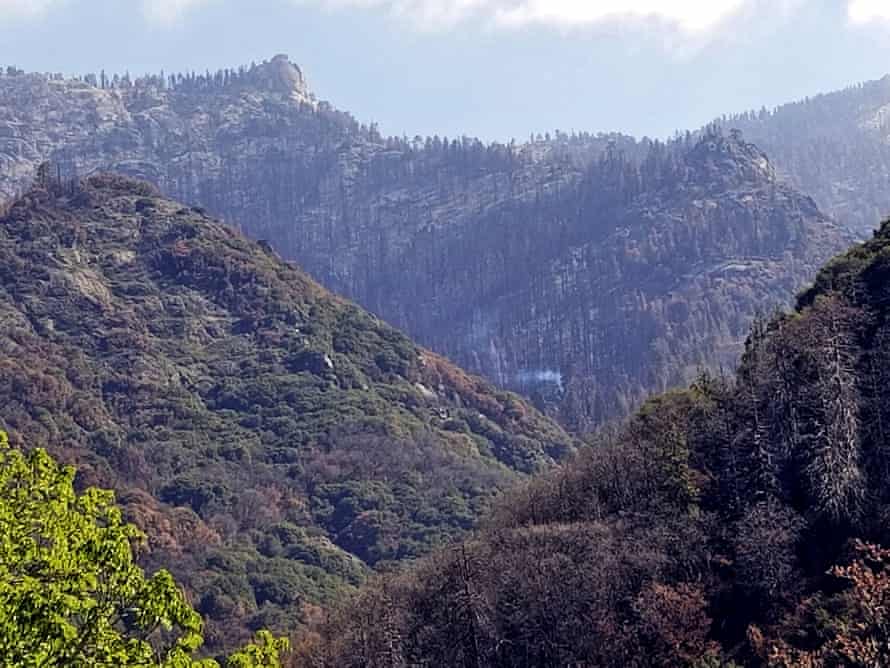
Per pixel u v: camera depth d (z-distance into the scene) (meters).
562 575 59.00
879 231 79.75
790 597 54.66
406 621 63.94
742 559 57.16
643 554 59.12
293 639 76.50
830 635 48.78
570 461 89.25
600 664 55.50
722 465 65.88
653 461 66.88
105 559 18.95
